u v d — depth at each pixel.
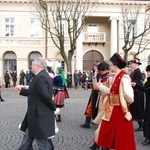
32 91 5.16
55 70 11.31
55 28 30.03
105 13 37.41
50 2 35.00
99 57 39.44
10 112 12.85
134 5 36.94
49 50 37.06
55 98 10.30
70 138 7.91
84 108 14.38
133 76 8.89
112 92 5.34
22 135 8.20
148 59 38.31
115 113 5.27
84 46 39.22
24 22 37.28
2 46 37.12
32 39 37.34
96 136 5.48
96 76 7.68
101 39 38.84
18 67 37.28
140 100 8.84
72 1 32.09
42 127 5.06
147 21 36.72
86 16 35.88
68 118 11.27
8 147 6.92
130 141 5.19
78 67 37.22
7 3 37.00
